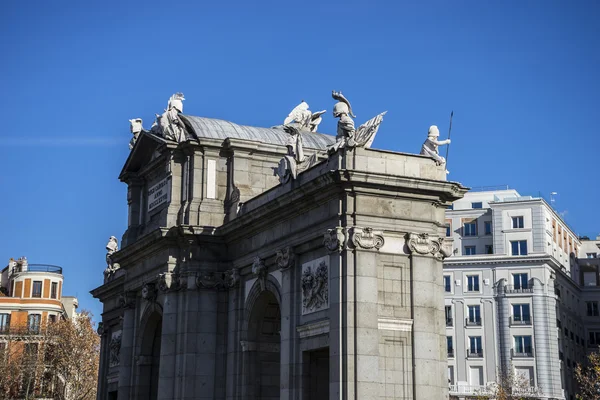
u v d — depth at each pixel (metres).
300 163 50.53
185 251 56.75
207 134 58.38
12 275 127.94
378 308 43.72
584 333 113.50
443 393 44.34
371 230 44.09
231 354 54.81
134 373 62.97
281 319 48.75
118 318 75.12
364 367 42.44
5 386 105.69
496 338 97.94
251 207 55.16
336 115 46.00
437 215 46.62
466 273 100.94
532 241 101.12
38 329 116.69
